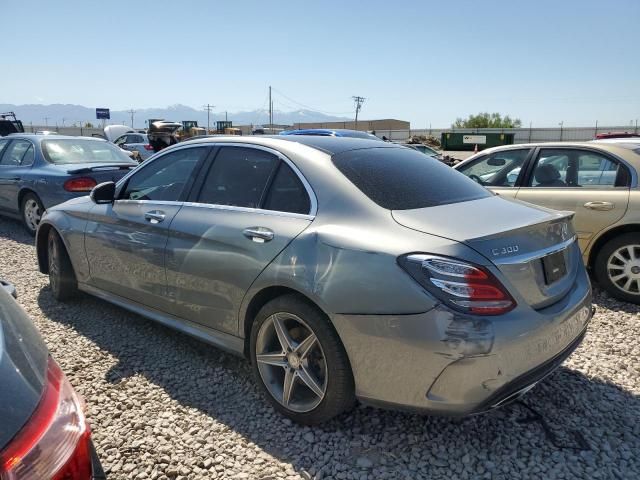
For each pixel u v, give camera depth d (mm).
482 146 50188
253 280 3008
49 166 7613
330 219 2834
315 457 2686
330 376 2721
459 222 2650
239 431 2906
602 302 5055
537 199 5430
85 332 4250
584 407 3146
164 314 3779
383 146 3648
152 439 2830
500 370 2381
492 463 2633
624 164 5094
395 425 2949
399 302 2432
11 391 1351
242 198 3307
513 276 2486
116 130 26797
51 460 1310
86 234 4359
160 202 3797
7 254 6848
